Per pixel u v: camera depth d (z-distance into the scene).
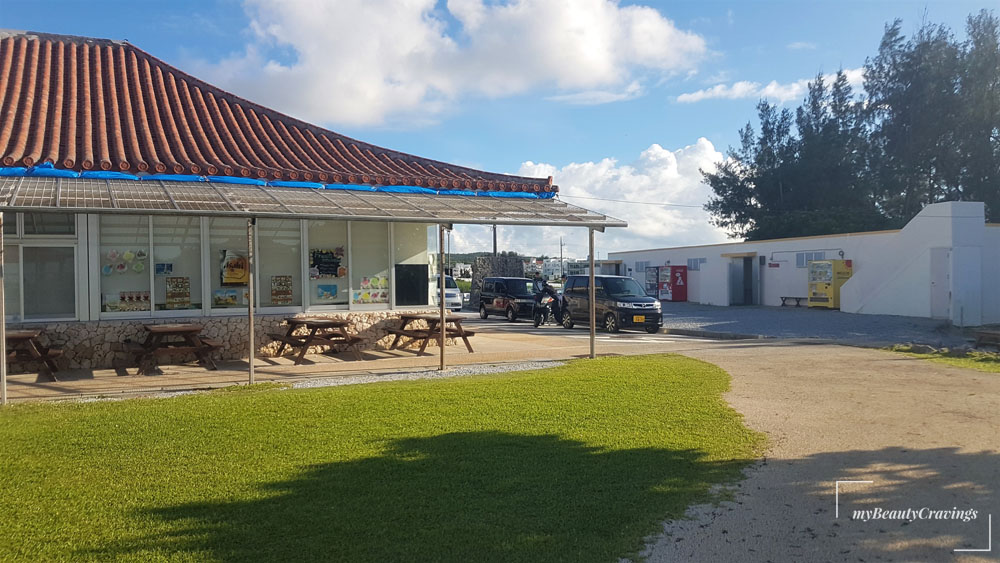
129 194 10.12
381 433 7.19
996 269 24.81
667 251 42.03
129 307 13.00
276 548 4.39
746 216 48.78
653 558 4.32
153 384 10.71
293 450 6.55
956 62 40.47
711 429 7.47
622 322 22.08
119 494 5.36
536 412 8.26
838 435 7.19
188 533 4.62
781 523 4.87
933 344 17.70
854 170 44.38
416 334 13.84
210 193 10.93
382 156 16.84
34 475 5.81
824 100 47.97
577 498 5.32
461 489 5.50
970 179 40.56
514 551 4.38
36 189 9.72
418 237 15.84
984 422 7.69
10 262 12.22
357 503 5.18
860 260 29.05
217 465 6.09
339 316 14.77
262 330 13.89
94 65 16.72
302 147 16.16
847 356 14.04
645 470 6.00
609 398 9.14
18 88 14.52
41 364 11.73
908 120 42.44
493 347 16.50
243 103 17.53
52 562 4.18
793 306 32.94
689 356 14.17
